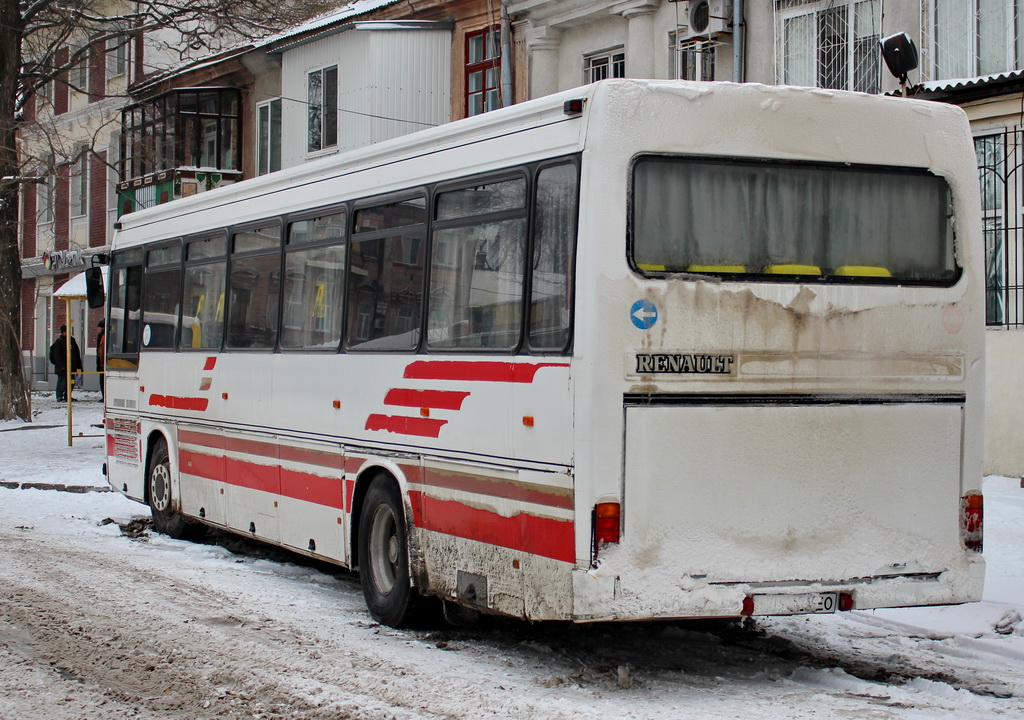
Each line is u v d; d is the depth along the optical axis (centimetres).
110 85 4084
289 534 982
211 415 1127
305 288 967
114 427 1370
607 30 2205
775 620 880
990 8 1540
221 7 2548
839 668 726
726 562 662
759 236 680
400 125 2642
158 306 1262
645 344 650
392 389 832
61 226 4497
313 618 865
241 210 1084
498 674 705
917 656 778
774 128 686
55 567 1048
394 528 851
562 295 670
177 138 3366
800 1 1788
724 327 666
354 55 2738
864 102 709
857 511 691
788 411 677
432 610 825
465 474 747
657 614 647
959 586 712
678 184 667
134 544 1213
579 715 613
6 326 2773
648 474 648
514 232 716
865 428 694
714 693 666
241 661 725
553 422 666
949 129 727
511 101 2353
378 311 861
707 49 1952
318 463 934
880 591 693
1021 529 1168
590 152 657
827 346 686
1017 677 723
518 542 694
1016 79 1420
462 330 760
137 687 668
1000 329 1458
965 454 718
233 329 1090
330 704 635
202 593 945
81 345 4328
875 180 709
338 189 924
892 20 1641
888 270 708
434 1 2602
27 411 2802
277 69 3138
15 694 654
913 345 707
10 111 2688
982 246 730
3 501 1559
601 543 641
